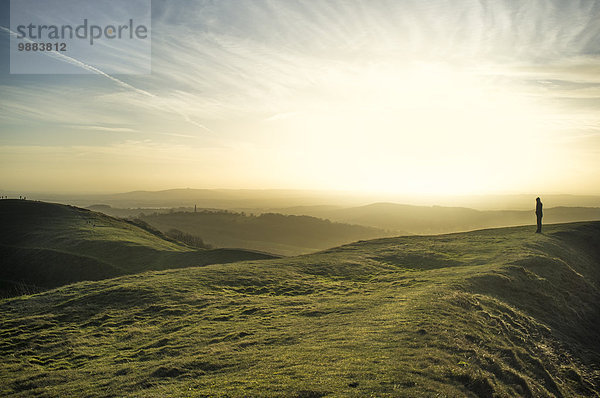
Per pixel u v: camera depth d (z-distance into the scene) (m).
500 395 13.59
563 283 36.44
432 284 31.17
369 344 16.77
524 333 23.36
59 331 24.23
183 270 40.25
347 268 40.75
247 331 21.12
